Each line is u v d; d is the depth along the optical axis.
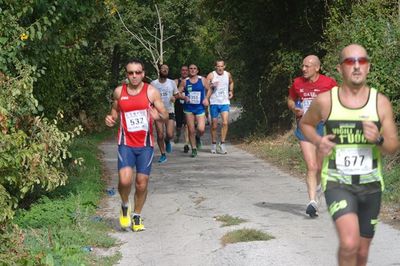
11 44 8.41
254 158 16.08
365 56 5.29
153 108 8.39
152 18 47.66
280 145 17.62
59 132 8.39
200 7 23.06
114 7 18.52
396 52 12.65
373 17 14.53
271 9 20.03
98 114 26.22
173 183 12.23
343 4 16.75
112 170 14.48
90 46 24.81
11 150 7.38
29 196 9.67
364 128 5.21
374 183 5.44
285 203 10.12
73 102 23.58
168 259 7.32
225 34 23.09
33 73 9.15
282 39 20.06
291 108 9.47
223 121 17.17
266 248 7.43
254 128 21.22
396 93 12.33
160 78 16.58
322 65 16.39
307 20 18.53
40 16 9.19
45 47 9.41
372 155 5.40
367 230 5.47
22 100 8.12
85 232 8.04
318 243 7.65
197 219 9.13
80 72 24.02
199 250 7.60
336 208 5.29
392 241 7.68
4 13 8.41
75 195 9.98
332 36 15.96
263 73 21.06
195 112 16.69
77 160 9.50
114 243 7.93
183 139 21.59
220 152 17.33
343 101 5.38
